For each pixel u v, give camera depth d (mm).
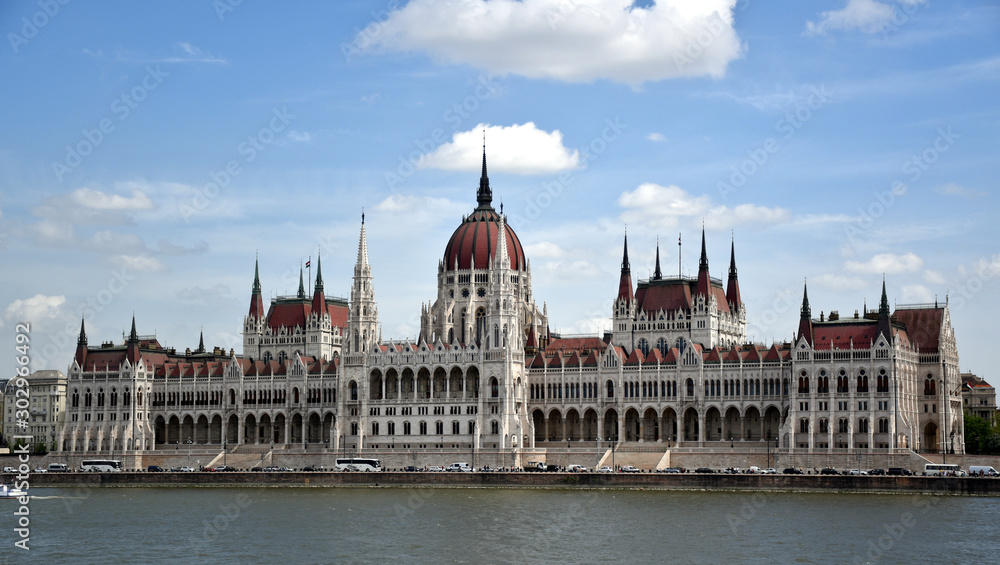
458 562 188000
